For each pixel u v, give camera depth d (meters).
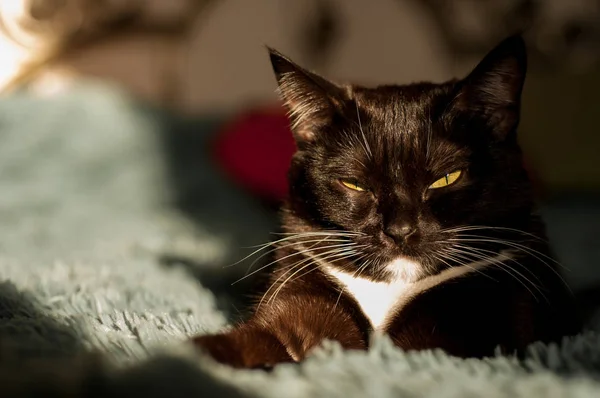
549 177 0.77
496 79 0.37
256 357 0.31
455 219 0.36
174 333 0.32
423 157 0.36
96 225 0.64
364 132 0.38
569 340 0.32
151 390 0.24
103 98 0.84
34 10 0.88
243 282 0.45
